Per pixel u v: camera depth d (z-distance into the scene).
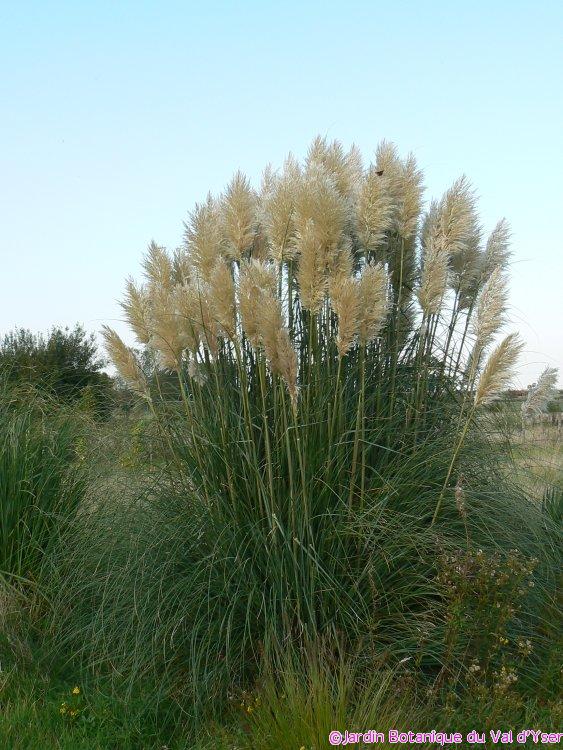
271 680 4.22
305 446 4.98
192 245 5.64
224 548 4.98
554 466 6.49
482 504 5.34
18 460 6.38
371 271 5.17
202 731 4.36
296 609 4.71
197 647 4.76
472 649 4.62
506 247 6.28
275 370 4.92
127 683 4.73
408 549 4.92
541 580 5.24
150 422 6.01
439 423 5.88
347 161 6.21
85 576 5.51
